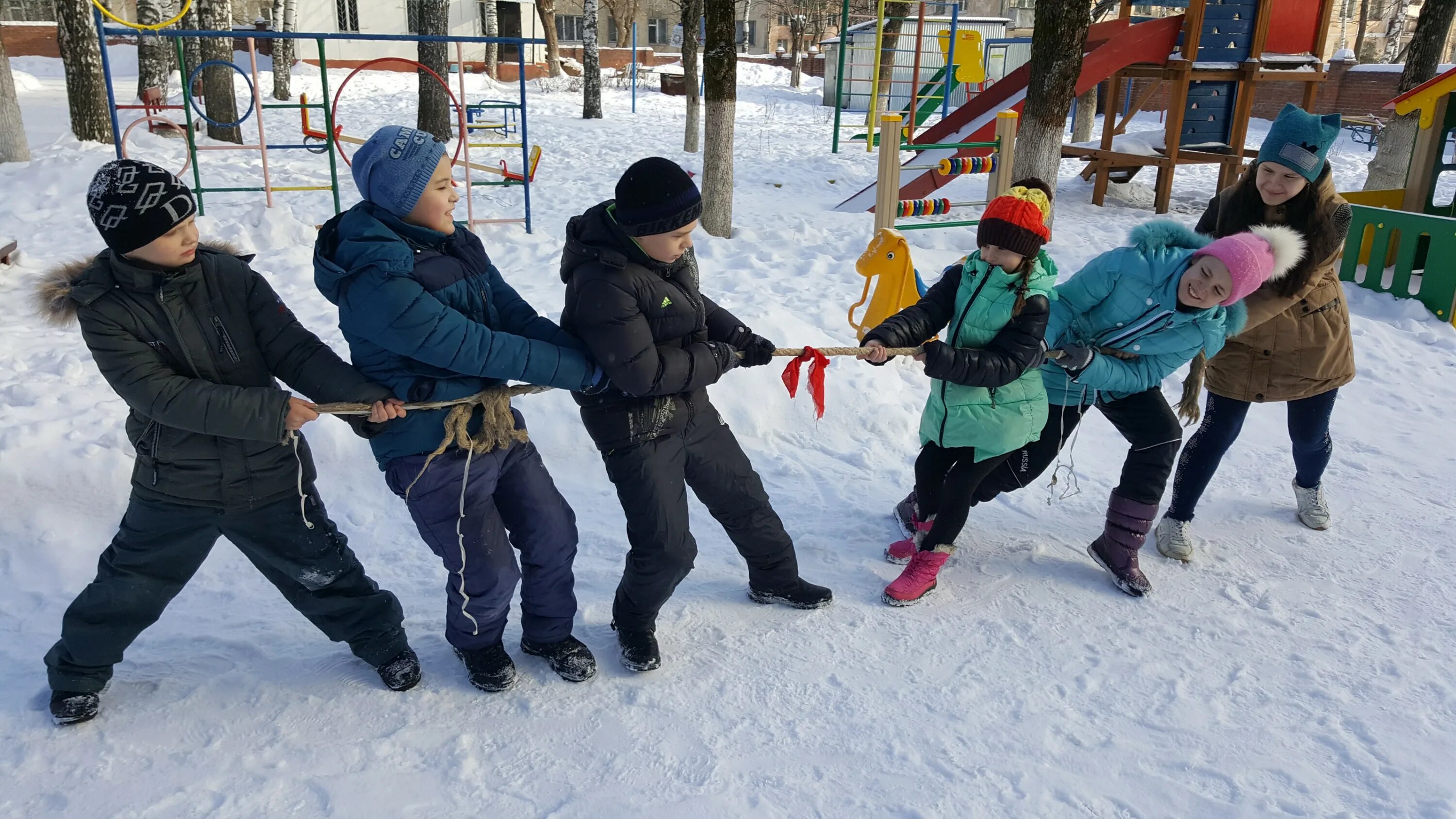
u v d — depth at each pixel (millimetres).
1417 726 2652
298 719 2578
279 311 2438
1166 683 2834
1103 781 2424
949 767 2459
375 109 20062
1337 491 4203
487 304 2543
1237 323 3176
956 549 3648
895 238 5012
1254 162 3336
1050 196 3158
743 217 9859
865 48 24672
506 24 34844
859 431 4621
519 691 2727
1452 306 6422
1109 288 3123
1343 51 21453
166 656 2859
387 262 2248
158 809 2242
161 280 2234
